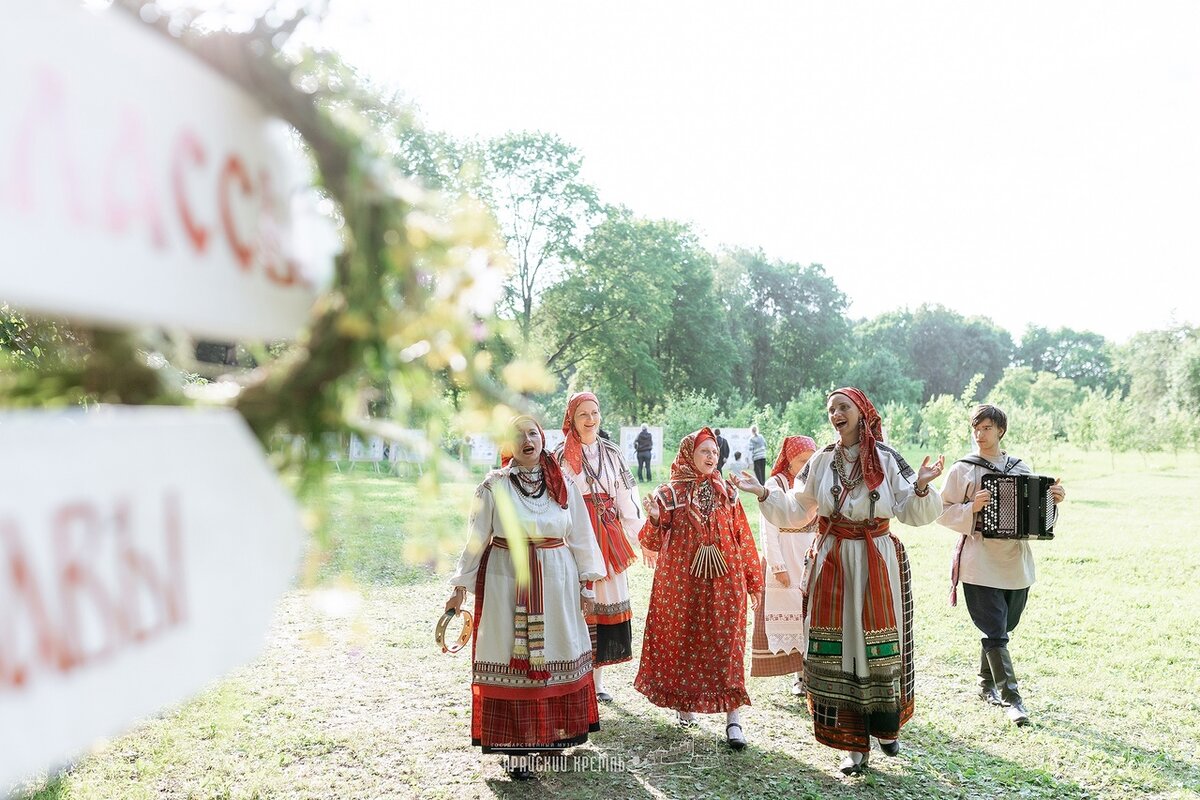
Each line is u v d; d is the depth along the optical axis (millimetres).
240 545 890
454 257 938
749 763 4547
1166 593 8359
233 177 870
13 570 666
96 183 704
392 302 937
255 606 908
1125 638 6820
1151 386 46031
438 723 5004
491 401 950
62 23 677
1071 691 5648
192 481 833
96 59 708
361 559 9055
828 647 4398
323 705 5227
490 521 4258
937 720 5156
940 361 79500
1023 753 4699
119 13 807
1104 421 28094
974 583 5363
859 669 4320
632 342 35531
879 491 4352
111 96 722
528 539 4238
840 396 4457
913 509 4328
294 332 950
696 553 4789
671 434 29328
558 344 36094
